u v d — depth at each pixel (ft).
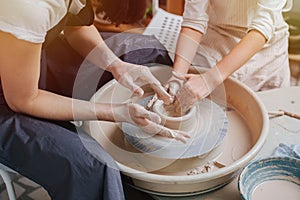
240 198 3.48
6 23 2.95
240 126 4.27
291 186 3.52
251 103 4.25
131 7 4.62
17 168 3.48
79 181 3.30
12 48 3.06
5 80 3.31
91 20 4.44
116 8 4.55
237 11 4.97
